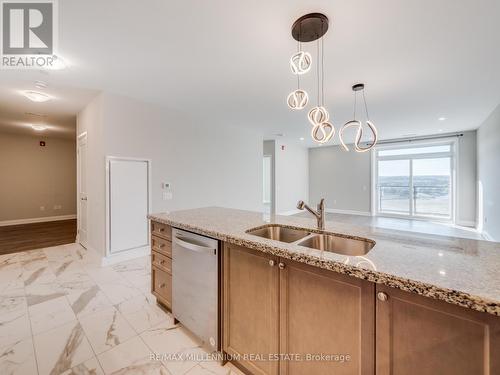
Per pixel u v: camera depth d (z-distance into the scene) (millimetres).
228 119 4684
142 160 3547
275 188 7195
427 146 6535
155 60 2352
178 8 1626
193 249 1642
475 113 4246
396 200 7137
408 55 2244
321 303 1085
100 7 1609
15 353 1602
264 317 1306
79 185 4078
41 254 3627
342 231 1627
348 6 1597
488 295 708
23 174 6117
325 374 1080
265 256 1294
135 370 1481
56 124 4934
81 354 1604
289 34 1929
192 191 4312
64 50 2152
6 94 3197
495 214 4152
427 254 1106
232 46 2107
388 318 894
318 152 8508
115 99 3252
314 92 3193
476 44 2059
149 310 2139
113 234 3223
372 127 1956
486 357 724
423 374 831
